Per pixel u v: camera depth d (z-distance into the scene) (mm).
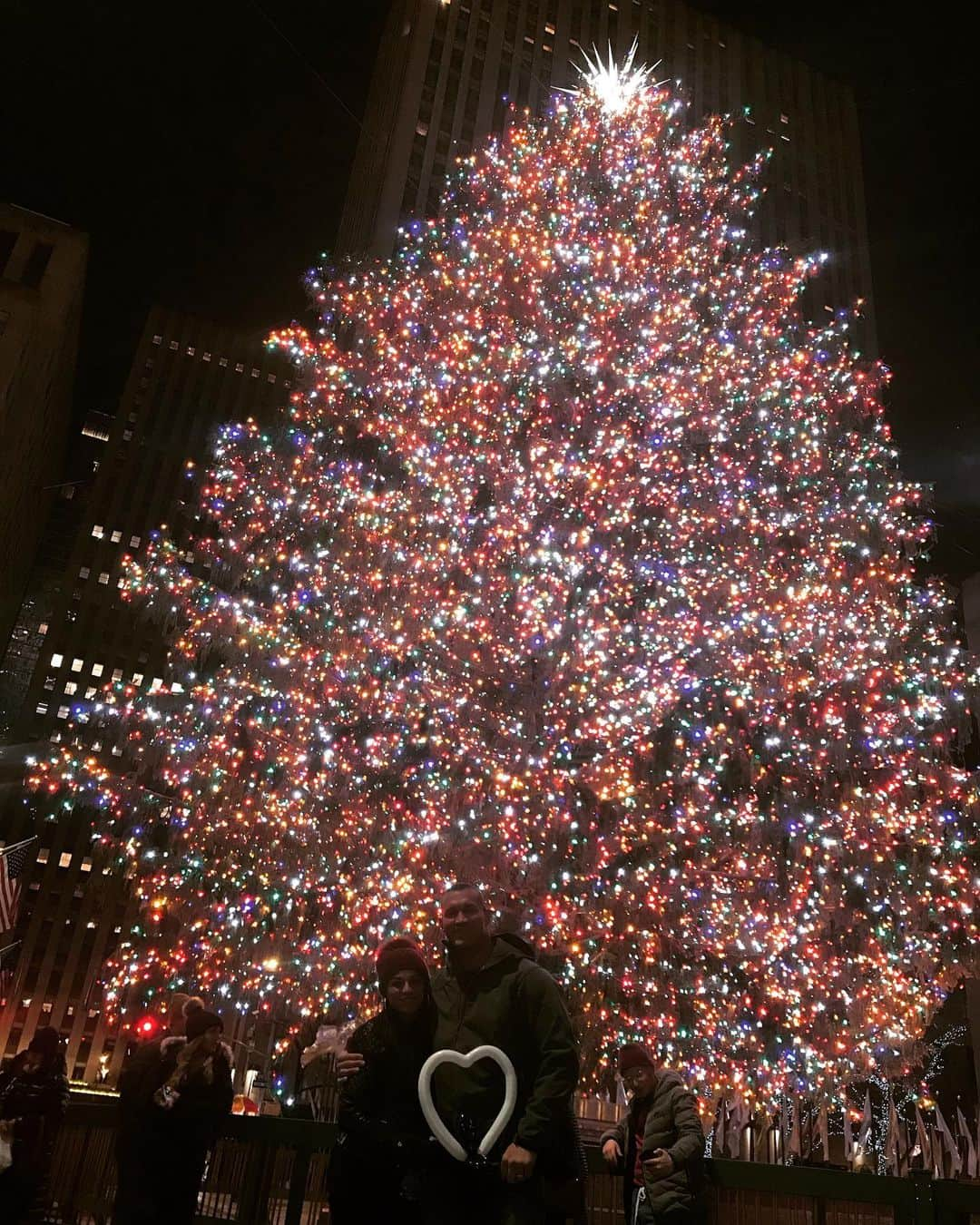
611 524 24609
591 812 21062
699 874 20516
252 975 22094
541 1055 3988
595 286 27406
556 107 31250
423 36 58969
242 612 24188
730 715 24406
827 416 30781
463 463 25078
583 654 21484
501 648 22391
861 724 25016
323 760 22062
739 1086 19344
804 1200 5848
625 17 67750
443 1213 3814
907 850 23641
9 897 21062
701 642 23875
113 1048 75438
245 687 23938
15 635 104750
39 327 70875
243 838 23578
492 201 30953
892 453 31125
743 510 26281
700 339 27562
